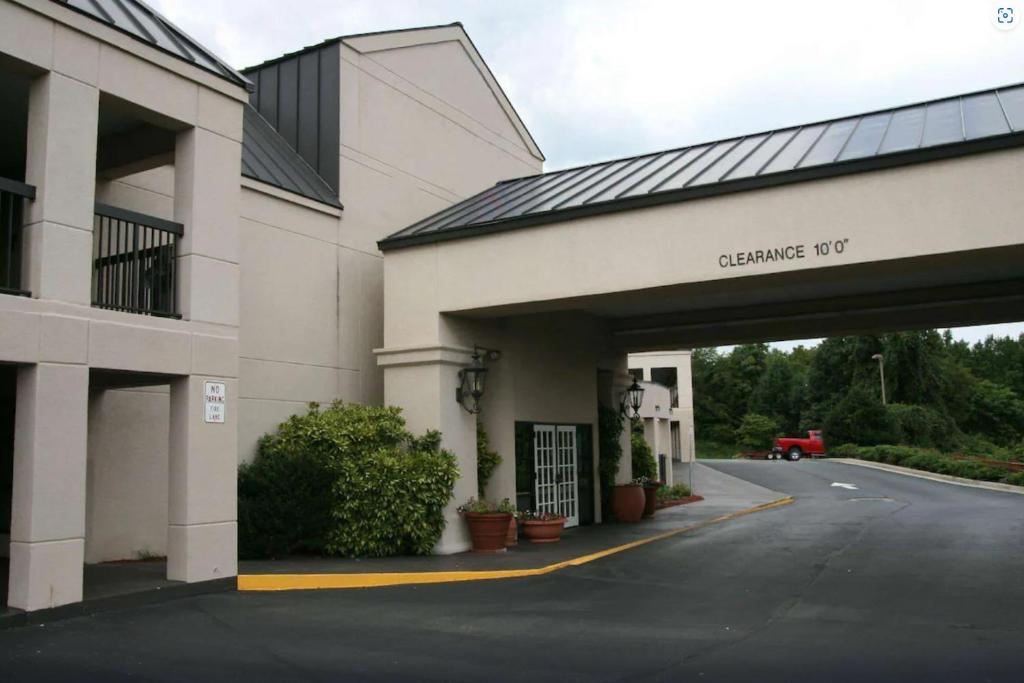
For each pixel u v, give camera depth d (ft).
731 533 54.19
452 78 61.93
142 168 36.50
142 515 38.11
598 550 44.80
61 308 27.48
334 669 21.45
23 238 27.71
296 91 53.26
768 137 47.96
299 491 39.93
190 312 32.12
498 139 67.15
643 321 61.98
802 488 99.45
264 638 24.91
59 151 27.94
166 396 39.58
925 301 50.06
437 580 36.06
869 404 185.88
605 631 26.22
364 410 44.75
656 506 73.00
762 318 56.49
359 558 40.57
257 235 44.52
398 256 46.83
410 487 41.32
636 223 39.91
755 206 37.06
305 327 46.80
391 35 55.83
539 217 42.24
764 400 238.48
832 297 52.95
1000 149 32.35
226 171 34.17
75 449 27.45
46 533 26.43
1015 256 33.47
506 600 31.65
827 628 26.63
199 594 31.19
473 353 46.93
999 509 68.80
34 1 27.45
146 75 31.22
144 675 20.74
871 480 111.24
